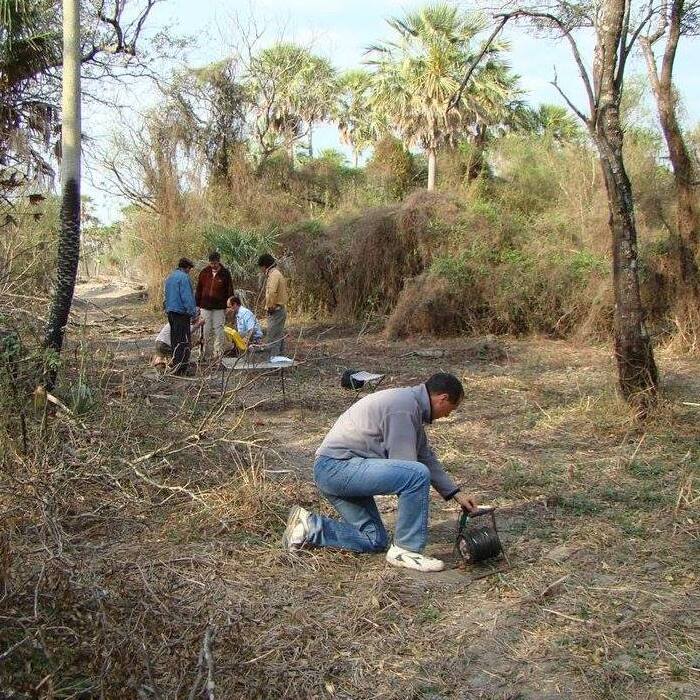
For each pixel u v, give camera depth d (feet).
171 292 35.29
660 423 25.20
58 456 16.88
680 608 13.30
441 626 12.74
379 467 14.67
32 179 32.24
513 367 38.81
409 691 10.91
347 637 12.31
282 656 11.64
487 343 45.57
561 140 65.26
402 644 12.16
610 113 25.54
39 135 33.27
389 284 57.47
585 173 55.98
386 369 39.17
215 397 27.78
